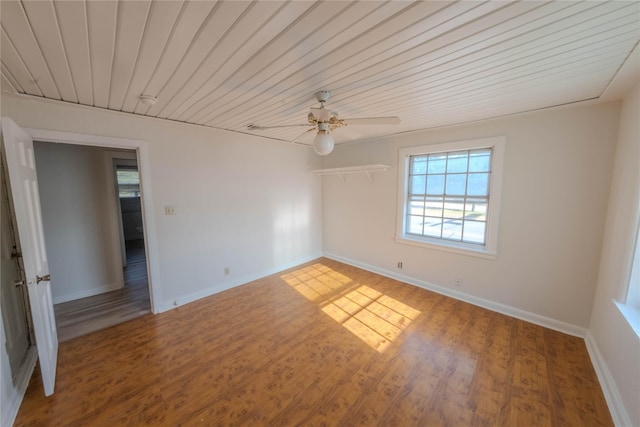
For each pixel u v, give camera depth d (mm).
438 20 1108
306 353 2207
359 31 1189
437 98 2096
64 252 3207
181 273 3070
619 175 1989
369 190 4047
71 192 3230
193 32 1195
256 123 2912
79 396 1765
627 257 1733
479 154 2973
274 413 1636
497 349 2232
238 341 2379
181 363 2094
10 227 1994
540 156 2498
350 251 4465
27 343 2139
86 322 2721
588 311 2357
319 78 1706
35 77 1660
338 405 1692
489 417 1596
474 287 3055
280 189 4078
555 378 1895
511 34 1213
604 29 1165
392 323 2660
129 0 977
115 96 2031
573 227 2379
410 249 3633
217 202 3318
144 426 1555
